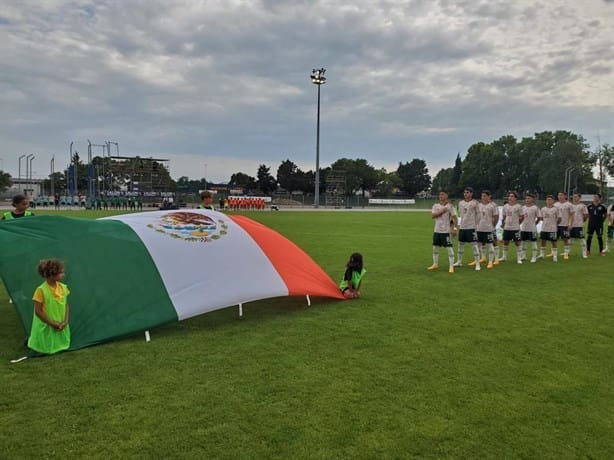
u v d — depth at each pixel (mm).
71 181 57156
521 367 5004
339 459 3275
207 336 6035
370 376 4723
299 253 8422
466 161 109812
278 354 5359
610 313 7297
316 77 53531
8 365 5027
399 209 61844
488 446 3469
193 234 7254
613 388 4496
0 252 6145
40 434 3584
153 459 3258
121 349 5520
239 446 3424
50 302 5340
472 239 11844
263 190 104812
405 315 7121
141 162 59312
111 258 6422
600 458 3338
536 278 10430
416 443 3492
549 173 89125
